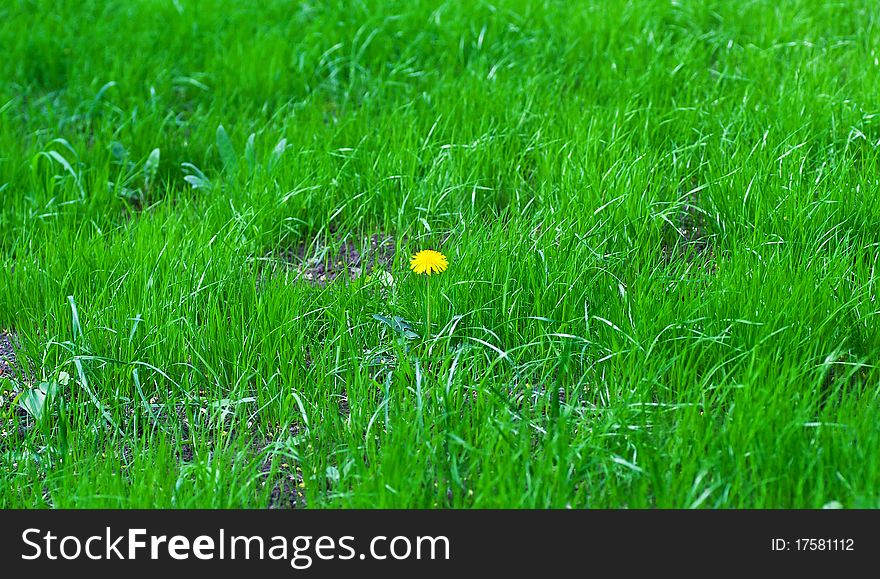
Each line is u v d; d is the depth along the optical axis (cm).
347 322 509
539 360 464
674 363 446
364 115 761
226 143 711
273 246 621
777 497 375
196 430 460
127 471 434
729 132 664
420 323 498
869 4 853
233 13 969
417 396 427
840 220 550
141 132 761
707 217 584
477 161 664
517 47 853
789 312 453
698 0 890
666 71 760
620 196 575
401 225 621
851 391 421
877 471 367
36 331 541
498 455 400
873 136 647
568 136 684
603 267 523
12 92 863
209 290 534
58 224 650
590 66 796
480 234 557
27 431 467
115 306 521
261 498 406
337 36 893
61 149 754
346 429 436
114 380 488
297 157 682
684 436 392
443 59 855
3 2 1025
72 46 920
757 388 410
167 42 928
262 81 838
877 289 472
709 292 479
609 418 409
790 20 835
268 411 466
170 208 639
